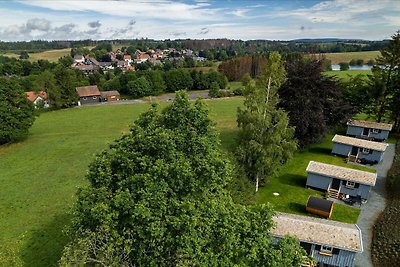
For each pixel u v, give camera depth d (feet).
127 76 433.48
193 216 53.47
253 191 102.22
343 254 78.89
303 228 83.20
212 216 57.52
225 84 455.63
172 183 58.75
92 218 58.65
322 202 104.73
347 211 108.78
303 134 146.61
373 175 118.11
